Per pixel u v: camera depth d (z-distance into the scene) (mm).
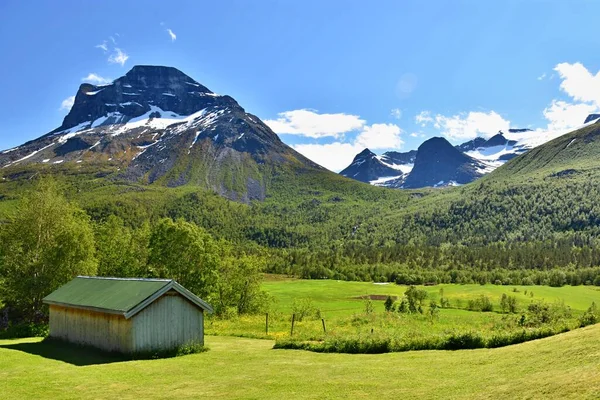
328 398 16516
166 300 29484
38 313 48469
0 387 20391
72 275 48906
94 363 26391
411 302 87062
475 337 25438
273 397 17250
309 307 66750
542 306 38688
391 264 188250
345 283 141250
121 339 28453
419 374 19266
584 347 17953
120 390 19547
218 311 61094
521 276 165500
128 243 63375
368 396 16406
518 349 21219
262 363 24766
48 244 50031
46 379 21891
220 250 69188
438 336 26859
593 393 12562
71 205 55906
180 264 55312
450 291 126062
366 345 27031
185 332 30156
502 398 13992
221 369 23516
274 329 44344
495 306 95188
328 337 29812
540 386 14258
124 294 30172
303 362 24578
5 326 49344
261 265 70000
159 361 26469
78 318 32562
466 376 17891
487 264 190750
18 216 51000
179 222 57750
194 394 18406
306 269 166500
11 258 48562
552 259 191125
